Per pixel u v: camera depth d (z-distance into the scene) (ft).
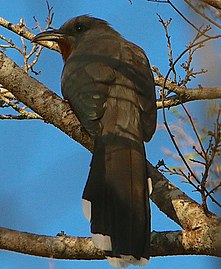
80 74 37.78
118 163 33.04
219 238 29.35
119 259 29.81
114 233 30.53
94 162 33.35
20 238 31.27
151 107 36.47
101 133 34.76
